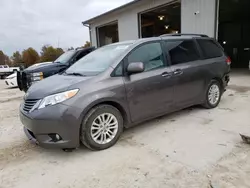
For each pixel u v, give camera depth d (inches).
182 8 342.3
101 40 560.4
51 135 98.7
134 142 115.9
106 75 110.9
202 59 157.6
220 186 75.0
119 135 115.4
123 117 117.9
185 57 147.3
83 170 91.4
